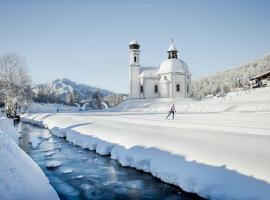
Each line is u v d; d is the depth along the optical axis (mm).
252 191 10297
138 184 14352
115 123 31797
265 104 42500
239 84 146125
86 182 15031
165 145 17344
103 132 26016
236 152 13531
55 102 146250
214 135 17922
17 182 9891
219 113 37562
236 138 16172
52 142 28266
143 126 26469
